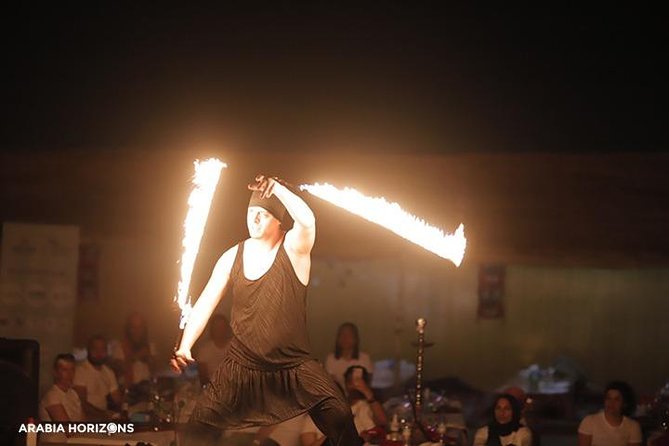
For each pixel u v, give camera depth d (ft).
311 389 22.76
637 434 38.27
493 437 36.58
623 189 59.36
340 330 46.39
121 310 69.21
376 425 39.01
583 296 73.56
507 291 73.82
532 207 60.64
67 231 44.91
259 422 22.99
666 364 72.84
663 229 60.49
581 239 61.93
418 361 35.99
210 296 23.32
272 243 23.03
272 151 59.98
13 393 22.93
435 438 35.76
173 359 23.30
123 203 61.98
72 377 37.11
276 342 22.65
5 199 60.49
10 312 44.60
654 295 73.05
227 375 23.04
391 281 74.13
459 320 74.08
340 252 69.00
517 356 73.82
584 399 66.39
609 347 73.51
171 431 28.89
